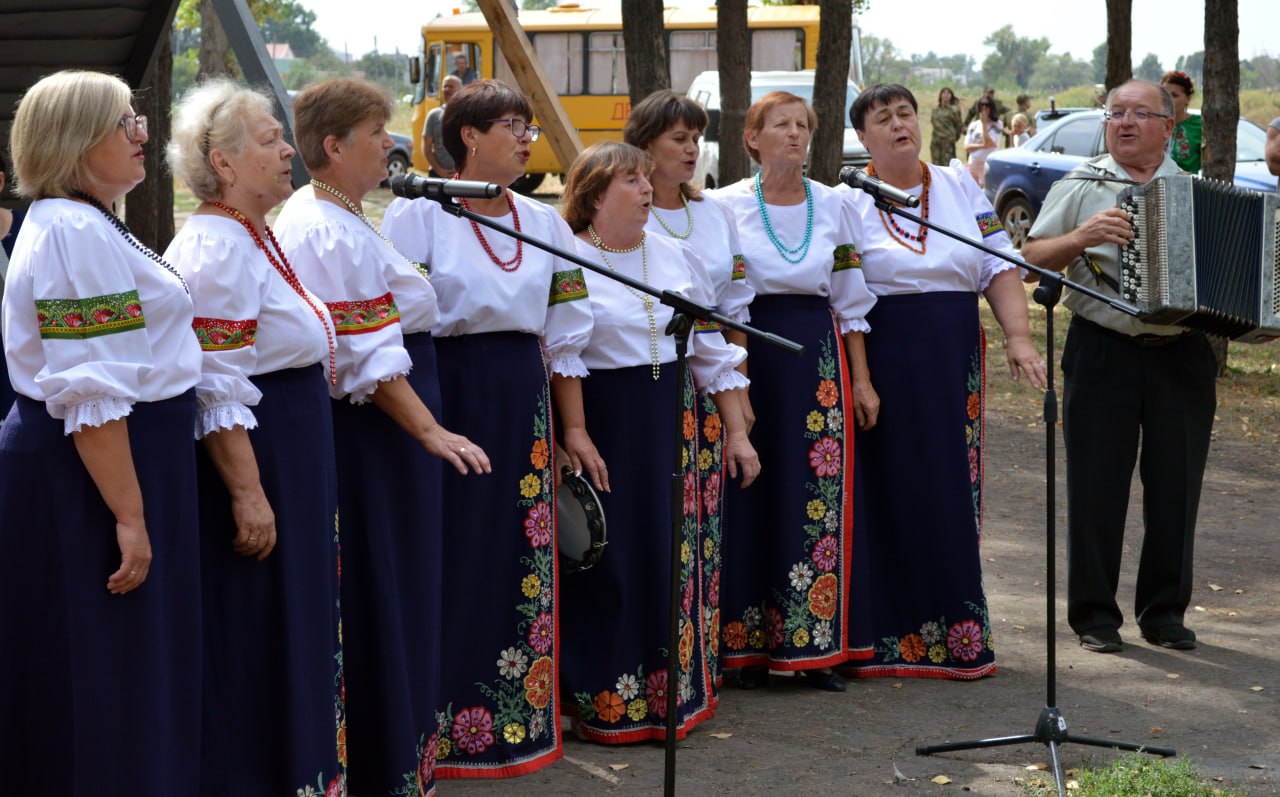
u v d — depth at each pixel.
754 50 22.41
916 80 112.69
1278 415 9.57
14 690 2.80
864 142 4.77
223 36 24.27
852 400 4.71
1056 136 16.02
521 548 3.85
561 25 22.94
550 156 22.84
